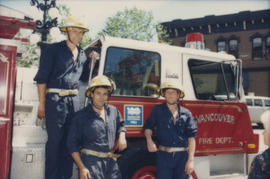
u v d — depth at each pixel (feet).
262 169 6.99
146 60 12.66
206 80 14.05
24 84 11.20
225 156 14.46
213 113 13.82
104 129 8.87
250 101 52.85
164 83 10.95
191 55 13.84
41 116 10.21
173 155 10.52
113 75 11.77
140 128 11.88
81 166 8.43
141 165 11.70
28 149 10.01
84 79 11.94
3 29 10.40
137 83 12.26
